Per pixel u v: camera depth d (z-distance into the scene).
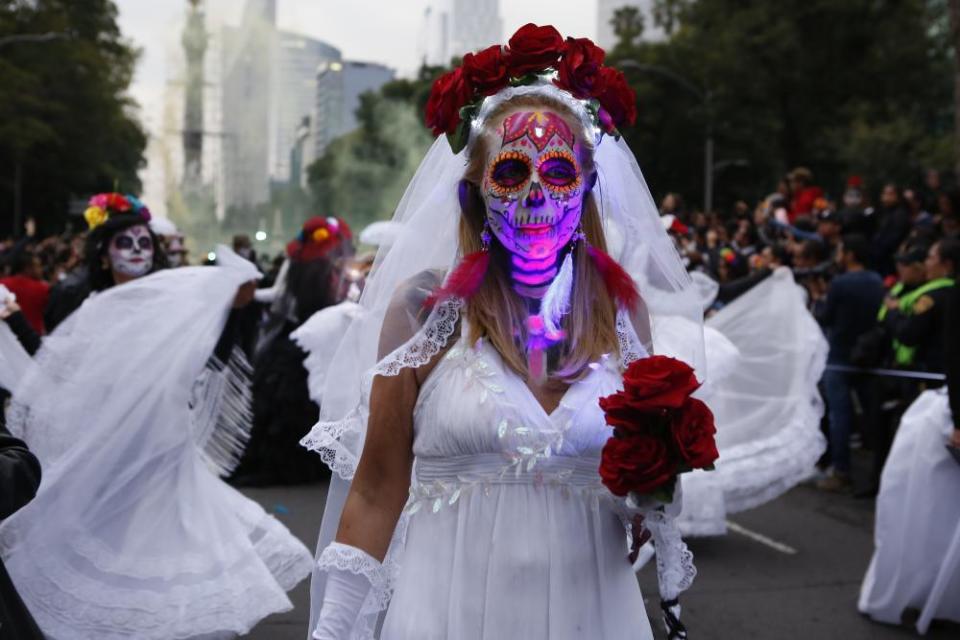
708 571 5.91
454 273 2.24
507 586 2.10
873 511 7.57
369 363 2.45
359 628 2.21
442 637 2.12
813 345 6.45
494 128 2.30
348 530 2.20
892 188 10.96
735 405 6.24
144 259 5.00
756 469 6.15
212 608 4.09
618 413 2.03
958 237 7.81
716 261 11.30
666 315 2.69
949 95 41.62
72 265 11.30
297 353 8.37
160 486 4.19
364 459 2.24
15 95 42.09
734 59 37.06
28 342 4.52
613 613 2.17
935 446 4.87
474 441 2.12
